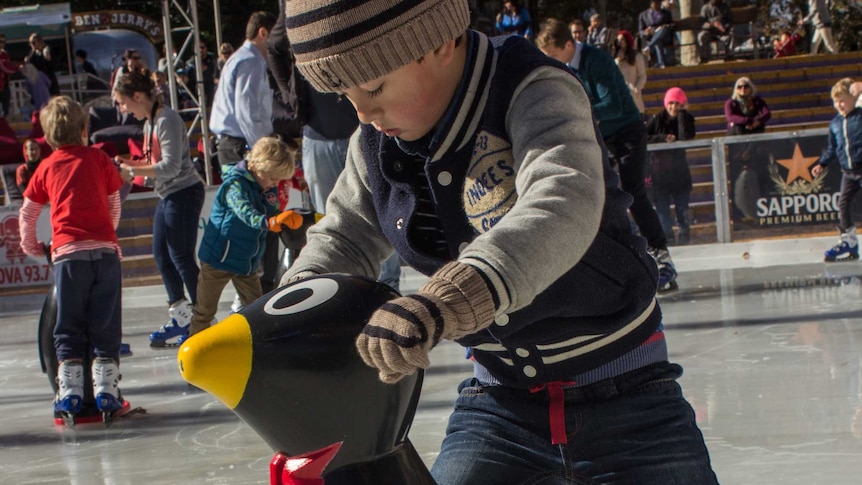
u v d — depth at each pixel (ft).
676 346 14.61
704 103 56.13
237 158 22.47
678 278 22.76
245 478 9.57
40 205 13.07
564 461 4.84
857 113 24.16
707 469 4.92
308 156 17.21
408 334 3.22
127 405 13.07
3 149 42.29
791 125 52.65
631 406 4.78
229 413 12.70
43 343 13.19
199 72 36.32
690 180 27.25
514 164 4.23
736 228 27.22
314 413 3.95
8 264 29.32
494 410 5.07
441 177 4.43
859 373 12.03
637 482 4.77
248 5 80.94
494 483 4.97
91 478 10.10
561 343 4.70
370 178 4.83
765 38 87.71
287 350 3.85
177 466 10.25
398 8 3.87
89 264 12.67
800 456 9.03
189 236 18.13
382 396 4.05
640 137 19.75
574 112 4.12
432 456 9.60
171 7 78.95
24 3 80.33
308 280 4.21
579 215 3.72
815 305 17.34
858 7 95.86
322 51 3.93
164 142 17.66
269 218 15.83
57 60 55.47
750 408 10.82
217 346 3.78
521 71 4.26
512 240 3.54
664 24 61.62
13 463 11.00
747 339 14.71
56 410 12.68
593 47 19.49
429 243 4.67
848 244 24.11
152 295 27.86
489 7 54.49
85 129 13.37
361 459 4.16
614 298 4.54
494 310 3.46
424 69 4.12
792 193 27.12
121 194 18.13
